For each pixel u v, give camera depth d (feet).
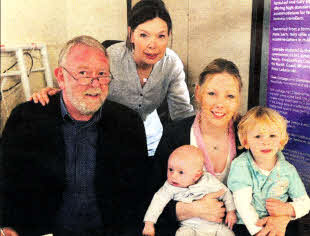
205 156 3.48
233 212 3.44
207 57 3.95
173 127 3.61
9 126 3.43
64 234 3.59
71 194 3.48
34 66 3.83
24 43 3.73
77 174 3.43
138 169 3.53
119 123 3.46
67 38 3.91
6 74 3.66
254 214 3.37
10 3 3.70
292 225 3.33
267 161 3.43
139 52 3.73
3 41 3.67
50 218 3.56
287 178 3.43
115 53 3.75
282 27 3.73
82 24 3.90
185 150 3.44
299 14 3.63
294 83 3.74
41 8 3.74
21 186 3.44
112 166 3.44
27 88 3.75
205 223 3.38
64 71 3.22
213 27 3.95
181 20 3.93
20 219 3.46
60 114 3.37
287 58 3.77
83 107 3.24
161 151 3.58
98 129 3.39
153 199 3.47
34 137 3.38
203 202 3.37
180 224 3.43
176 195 3.45
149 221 3.41
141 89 3.82
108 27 3.89
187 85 3.92
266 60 3.88
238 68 3.59
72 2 3.87
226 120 3.48
